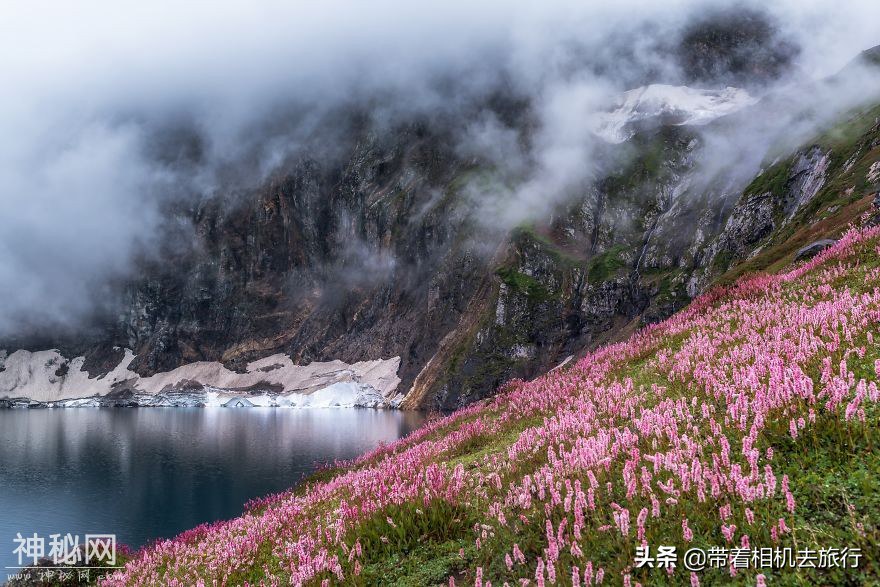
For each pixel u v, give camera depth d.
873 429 7.20
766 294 20.39
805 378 8.38
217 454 80.00
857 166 71.94
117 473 69.12
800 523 6.05
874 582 4.99
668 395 12.70
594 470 8.80
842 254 20.69
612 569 6.25
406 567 8.58
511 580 7.11
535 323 158.50
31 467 74.75
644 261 154.62
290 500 17.83
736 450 8.16
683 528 6.15
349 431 100.44
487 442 16.94
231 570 11.75
